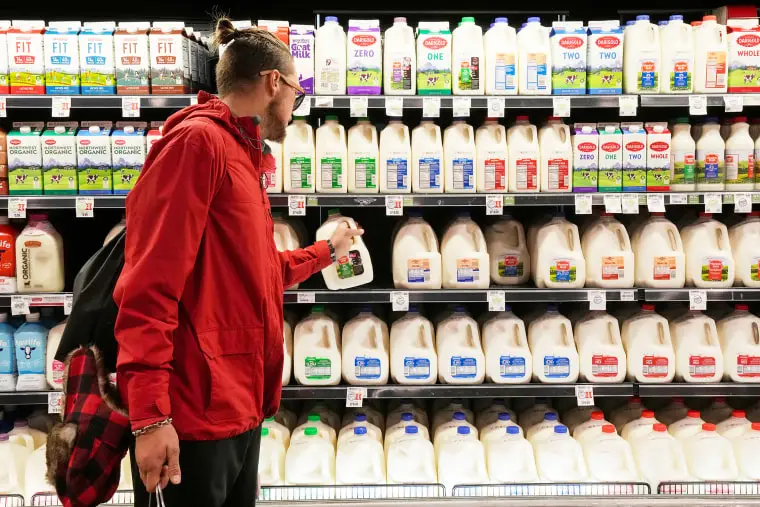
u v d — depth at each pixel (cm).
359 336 302
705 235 309
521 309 356
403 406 322
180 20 360
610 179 304
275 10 361
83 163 298
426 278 303
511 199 298
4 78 294
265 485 284
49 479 170
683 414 327
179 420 162
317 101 293
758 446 296
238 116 176
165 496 167
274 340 181
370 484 284
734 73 306
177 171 154
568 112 296
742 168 313
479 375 303
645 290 302
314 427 295
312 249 233
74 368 170
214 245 166
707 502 281
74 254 347
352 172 301
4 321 305
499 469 291
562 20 357
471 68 300
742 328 309
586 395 301
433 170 301
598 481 287
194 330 163
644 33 302
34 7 354
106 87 295
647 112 362
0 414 316
